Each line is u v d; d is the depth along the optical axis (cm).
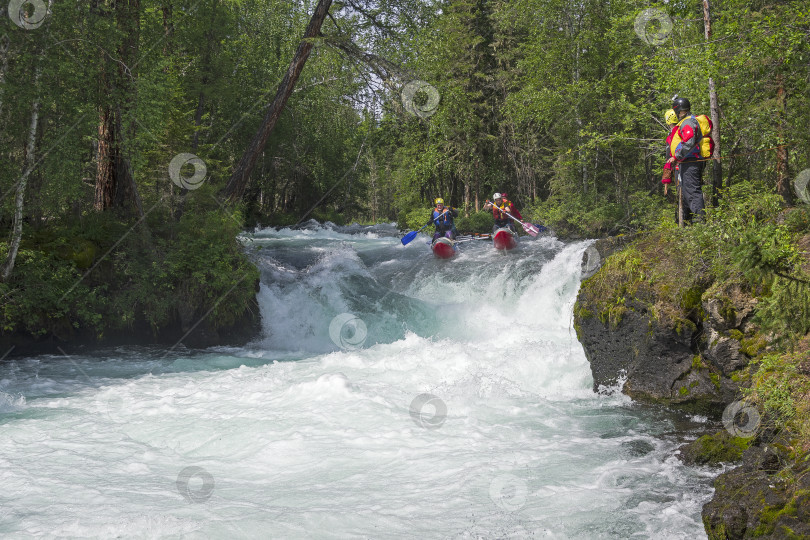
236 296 1109
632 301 666
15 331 974
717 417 589
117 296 1048
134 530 376
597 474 460
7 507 411
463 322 1047
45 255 1009
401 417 598
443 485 443
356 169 4053
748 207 626
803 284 390
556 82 2192
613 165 2252
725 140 1131
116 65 1118
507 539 363
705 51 880
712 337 589
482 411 624
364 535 370
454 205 3262
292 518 391
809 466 346
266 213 3391
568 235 2145
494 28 2781
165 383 765
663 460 487
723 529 349
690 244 640
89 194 1323
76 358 947
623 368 678
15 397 694
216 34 2153
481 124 2798
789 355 457
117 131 1199
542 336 926
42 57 930
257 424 584
